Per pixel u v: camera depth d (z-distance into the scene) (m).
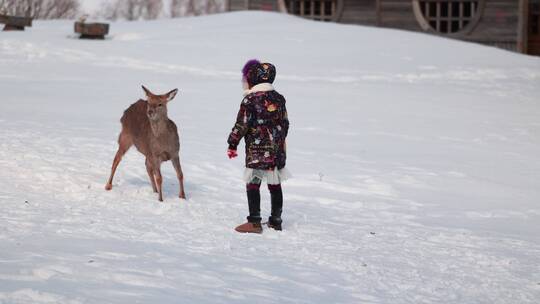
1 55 50.22
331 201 17.47
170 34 63.78
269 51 56.12
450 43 62.91
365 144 25.88
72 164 18.52
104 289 8.85
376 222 15.62
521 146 26.94
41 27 68.81
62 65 47.91
